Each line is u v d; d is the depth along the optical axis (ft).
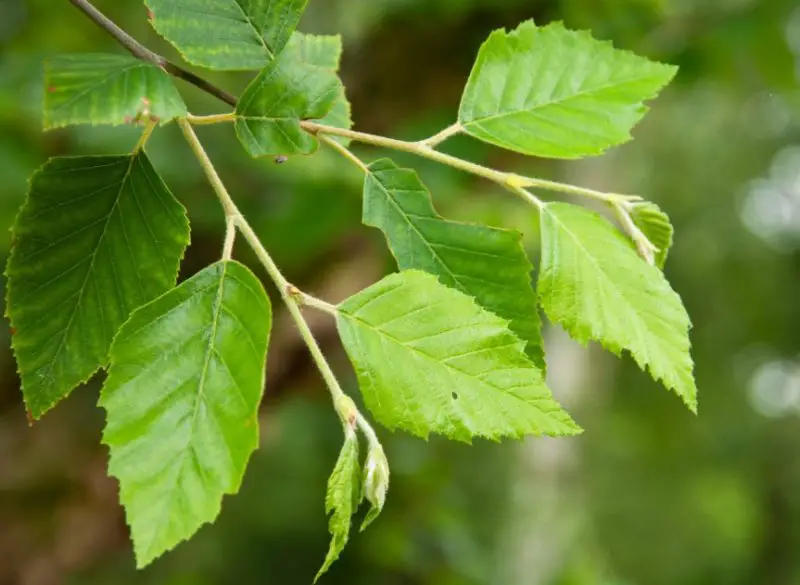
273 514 16.79
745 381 47.14
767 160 38.86
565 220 4.15
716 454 44.57
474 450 18.16
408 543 14.49
